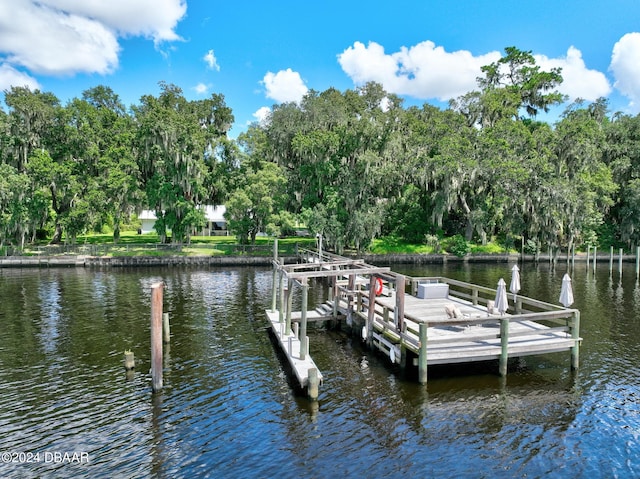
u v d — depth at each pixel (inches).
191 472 325.1
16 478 319.0
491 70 2352.4
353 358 564.1
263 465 332.8
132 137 1790.1
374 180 1796.3
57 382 488.4
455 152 1733.5
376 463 334.6
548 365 536.1
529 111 2276.1
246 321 757.9
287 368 533.3
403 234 2053.4
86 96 2086.6
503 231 2010.3
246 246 1728.6
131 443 364.8
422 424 393.1
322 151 1766.7
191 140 1663.4
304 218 1686.8
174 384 484.1
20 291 1045.2
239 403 437.4
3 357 568.1
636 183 1809.8
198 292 1045.8
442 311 622.5
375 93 2074.3
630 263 1718.8
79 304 892.6
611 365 538.6
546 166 1664.6
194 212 1691.7
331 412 416.5
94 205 1610.5
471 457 343.3
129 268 1510.8
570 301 518.6
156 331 458.9
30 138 1654.8
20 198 1502.2
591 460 341.4
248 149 1935.3
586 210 1626.5
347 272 568.4
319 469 327.3
